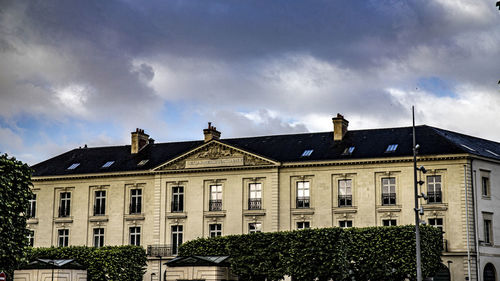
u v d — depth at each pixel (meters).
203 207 67.31
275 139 69.00
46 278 58.50
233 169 66.75
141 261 64.81
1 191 42.06
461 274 58.91
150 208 69.25
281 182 65.31
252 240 59.09
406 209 61.25
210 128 69.25
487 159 62.00
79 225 71.06
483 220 61.12
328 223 63.41
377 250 55.16
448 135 64.88
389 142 63.94
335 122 66.00
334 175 63.94
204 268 59.47
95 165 72.50
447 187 60.41
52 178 72.25
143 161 71.38
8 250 42.28
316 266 56.03
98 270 61.78
